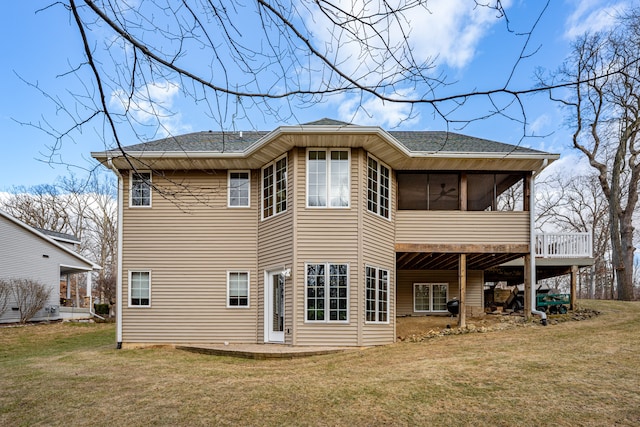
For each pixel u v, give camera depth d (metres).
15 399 6.80
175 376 8.12
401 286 16.42
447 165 12.35
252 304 12.14
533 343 9.63
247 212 12.48
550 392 6.32
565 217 33.75
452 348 9.70
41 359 10.78
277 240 11.55
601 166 21.36
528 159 11.92
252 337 12.01
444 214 12.55
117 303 12.20
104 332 17.88
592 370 7.29
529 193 12.63
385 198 12.18
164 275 12.25
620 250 20.95
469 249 12.42
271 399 6.43
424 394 6.44
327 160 11.22
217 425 5.54
